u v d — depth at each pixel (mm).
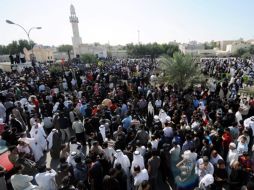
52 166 7883
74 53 71312
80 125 8680
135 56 75000
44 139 8523
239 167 5363
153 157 5668
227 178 5441
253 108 9422
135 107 10672
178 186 5578
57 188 5246
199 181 5395
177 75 17047
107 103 10656
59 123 8969
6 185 5875
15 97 13211
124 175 5242
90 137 7793
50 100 12602
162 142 6711
